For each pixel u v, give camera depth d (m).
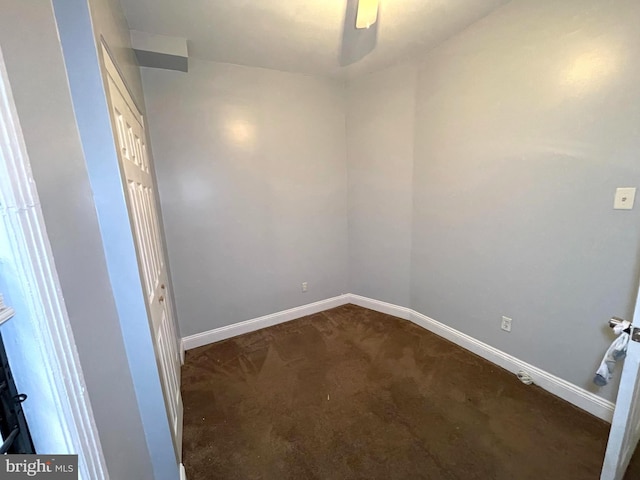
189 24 1.83
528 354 1.94
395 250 2.90
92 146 0.90
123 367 1.03
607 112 1.44
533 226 1.81
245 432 1.63
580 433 1.53
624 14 1.33
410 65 2.47
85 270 0.82
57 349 0.62
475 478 1.33
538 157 1.73
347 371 2.13
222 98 2.42
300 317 3.09
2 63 0.52
